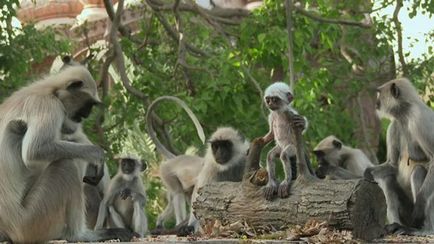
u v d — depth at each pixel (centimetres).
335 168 1312
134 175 1328
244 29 1645
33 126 838
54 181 847
